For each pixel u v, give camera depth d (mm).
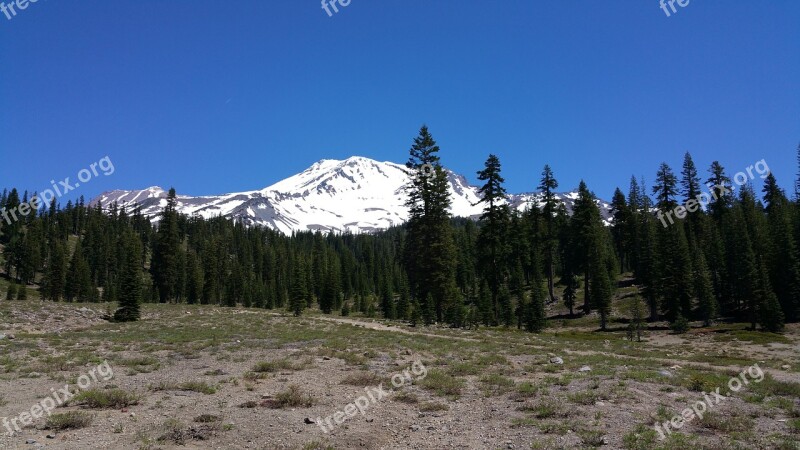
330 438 11117
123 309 47938
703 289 56438
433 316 52031
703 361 26219
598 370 20156
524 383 17203
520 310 58469
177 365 20797
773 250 59188
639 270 73312
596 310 65688
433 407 13961
